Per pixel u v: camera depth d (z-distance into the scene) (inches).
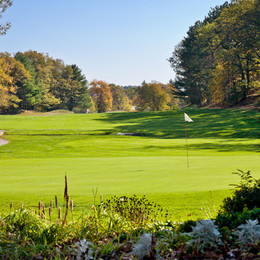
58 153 1159.6
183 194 413.4
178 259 185.6
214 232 185.6
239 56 2407.7
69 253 209.6
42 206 299.3
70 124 2117.4
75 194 436.5
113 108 6072.8
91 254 201.2
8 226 247.1
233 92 2417.6
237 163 697.6
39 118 2349.9
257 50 2289.6
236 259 179.6
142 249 187.3
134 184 500.7
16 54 4185.5
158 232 224.1
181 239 203.9
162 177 557.6
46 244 216.5
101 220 253.8
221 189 432.1
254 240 186.1
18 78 3836.1
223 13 2394.2
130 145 1296.8
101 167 711.1
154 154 1058.7
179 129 1800.0
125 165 733.3
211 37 2672.2
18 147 1330.0
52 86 4409.5
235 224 230.2
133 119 2256.4
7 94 3629.4
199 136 1599.4
